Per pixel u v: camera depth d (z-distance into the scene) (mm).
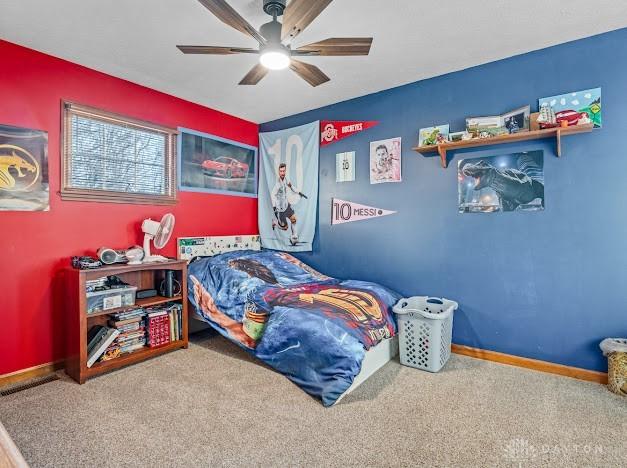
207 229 3943
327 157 3924
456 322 3092
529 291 2764
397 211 3428
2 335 2492
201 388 2371
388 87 3410
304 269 3758
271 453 1701
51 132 2725
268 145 4449
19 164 2564
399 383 2463
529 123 2684
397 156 3414
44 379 2541
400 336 2797
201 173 3869
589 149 2531
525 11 2199
